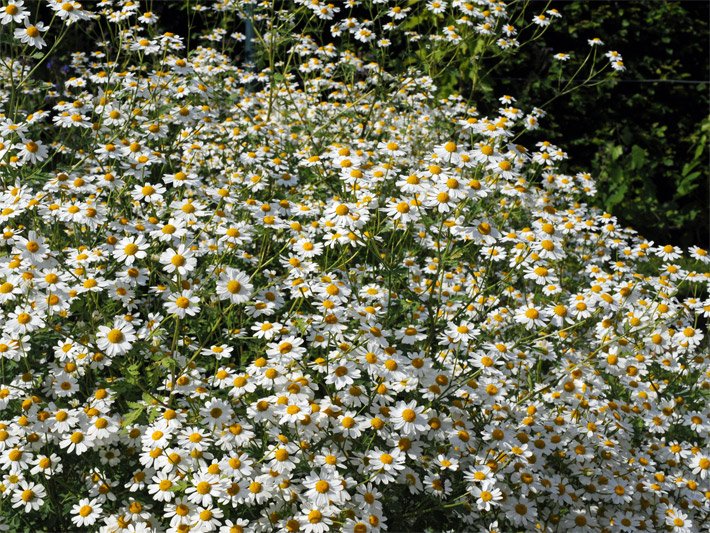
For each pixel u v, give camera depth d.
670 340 0.98
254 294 0.83
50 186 0.92
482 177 1.05
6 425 0.79
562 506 0.87
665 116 2.01
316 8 1.19
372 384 0.84
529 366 0.94
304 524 0.75
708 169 1.98
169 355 0.81
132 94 1.09
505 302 1.07
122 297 0.87
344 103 1.45
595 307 0.98
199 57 1.36
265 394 0.83
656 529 0.87
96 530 0.78
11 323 0.79
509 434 0.84
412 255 1.05
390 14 1.24
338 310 0.85
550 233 0.93
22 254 0.83
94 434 0.79
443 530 0.82
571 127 1.96
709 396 0.97
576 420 0.91
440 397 0.83
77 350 0.82
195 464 0.77
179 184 0.93
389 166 0.95
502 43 1.25
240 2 1.27
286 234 0.99
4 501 0.79
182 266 0.81
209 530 0.74
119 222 0.91
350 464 0.80
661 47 1.98
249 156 1.12
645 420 0.94
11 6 0.95
